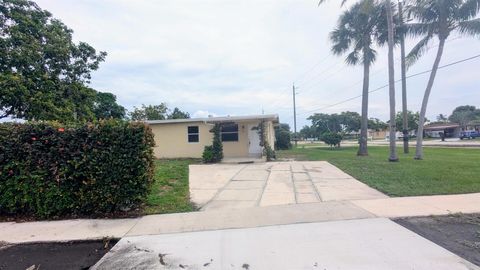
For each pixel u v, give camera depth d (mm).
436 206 5422
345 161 13742
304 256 3484
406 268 3104
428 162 12250
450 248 3586
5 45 13734
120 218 5477
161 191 7613
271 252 3645
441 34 13180
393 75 13422
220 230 4570
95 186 5664
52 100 15078
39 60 15141
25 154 5633
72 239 4430
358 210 5324
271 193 7254
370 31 17641
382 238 3955
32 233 4766
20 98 13211
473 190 6590
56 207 5578
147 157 5887
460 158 14242
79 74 18078
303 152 23203
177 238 4297
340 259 3365
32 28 15109
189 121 17000
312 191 7270
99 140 5688
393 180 8117
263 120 16297
